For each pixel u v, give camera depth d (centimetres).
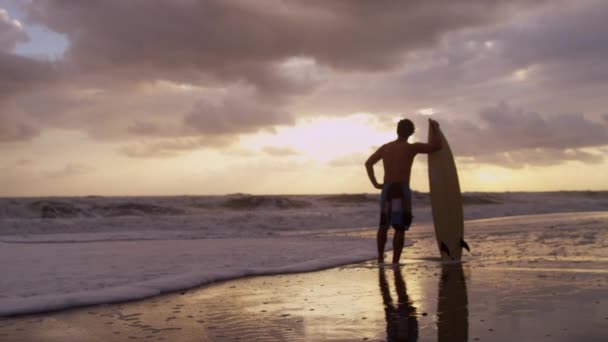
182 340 236
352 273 460
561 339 221
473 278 403
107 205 2131
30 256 630
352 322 263
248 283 407
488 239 734
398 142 570
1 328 263
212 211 2273
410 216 548
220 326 261
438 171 576
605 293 328
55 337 245
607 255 525
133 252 670
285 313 290
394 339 229
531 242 676
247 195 3359
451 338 227
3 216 1923
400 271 466
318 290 369
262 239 915
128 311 303
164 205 2427
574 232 808
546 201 2525
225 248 717
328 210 2225
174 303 326
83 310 308
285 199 2561
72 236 1091
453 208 563
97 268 500
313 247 722
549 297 317
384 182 566
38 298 328
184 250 692
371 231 1208
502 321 257
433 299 321
